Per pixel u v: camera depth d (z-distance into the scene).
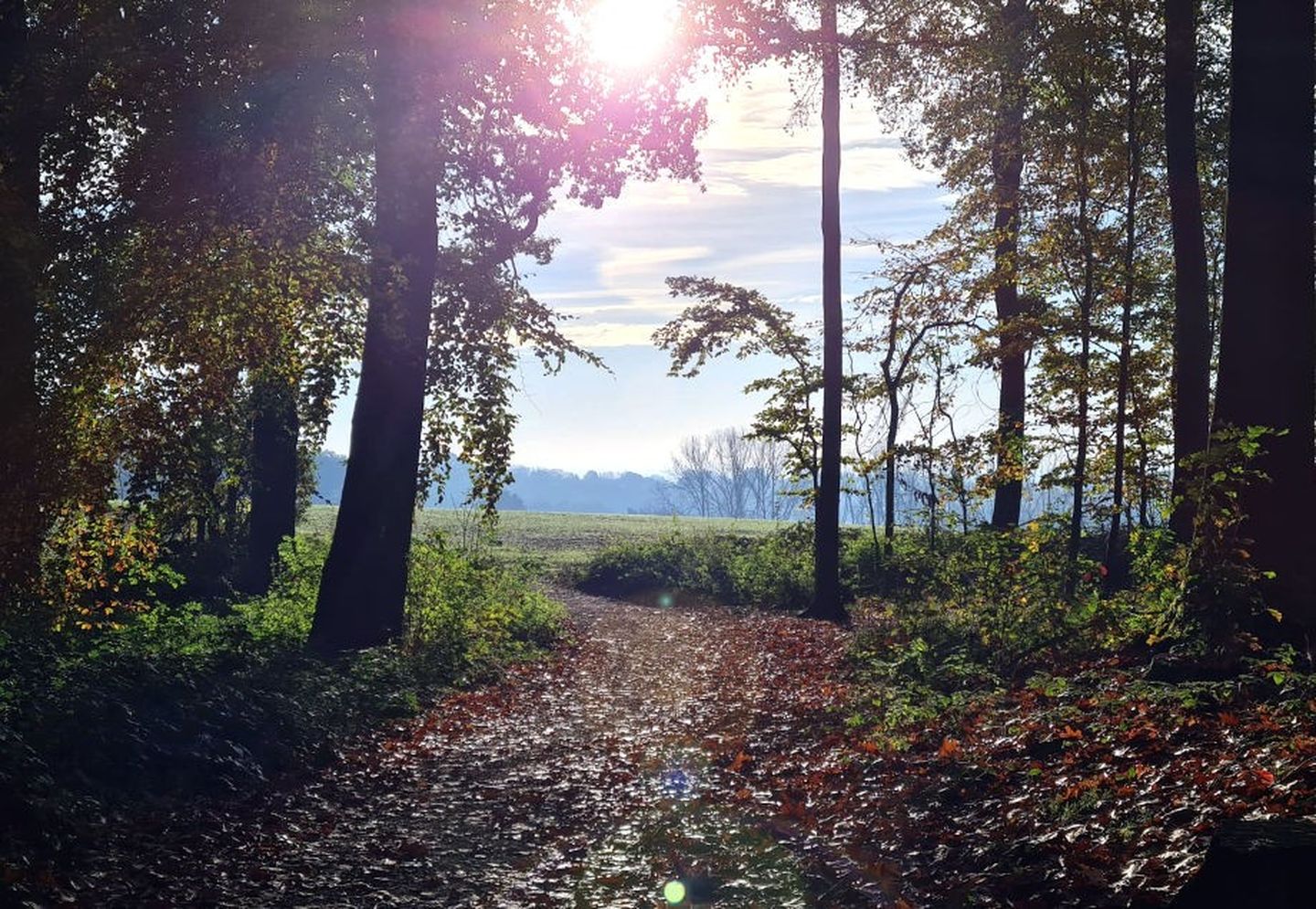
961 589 17.33
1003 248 26.23
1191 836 6.16
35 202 11.88
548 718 14.38
